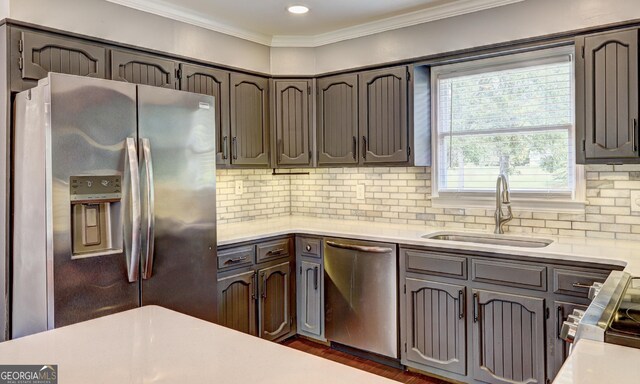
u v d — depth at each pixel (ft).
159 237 7.87
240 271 9.95
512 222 10.05
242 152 11.39
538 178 9.80
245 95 11.47
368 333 10.03
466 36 9.79
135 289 7.53
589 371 3.14
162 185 7.89
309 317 11.14
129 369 3.30
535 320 7.87
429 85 11.07
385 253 9.66
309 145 12.21
